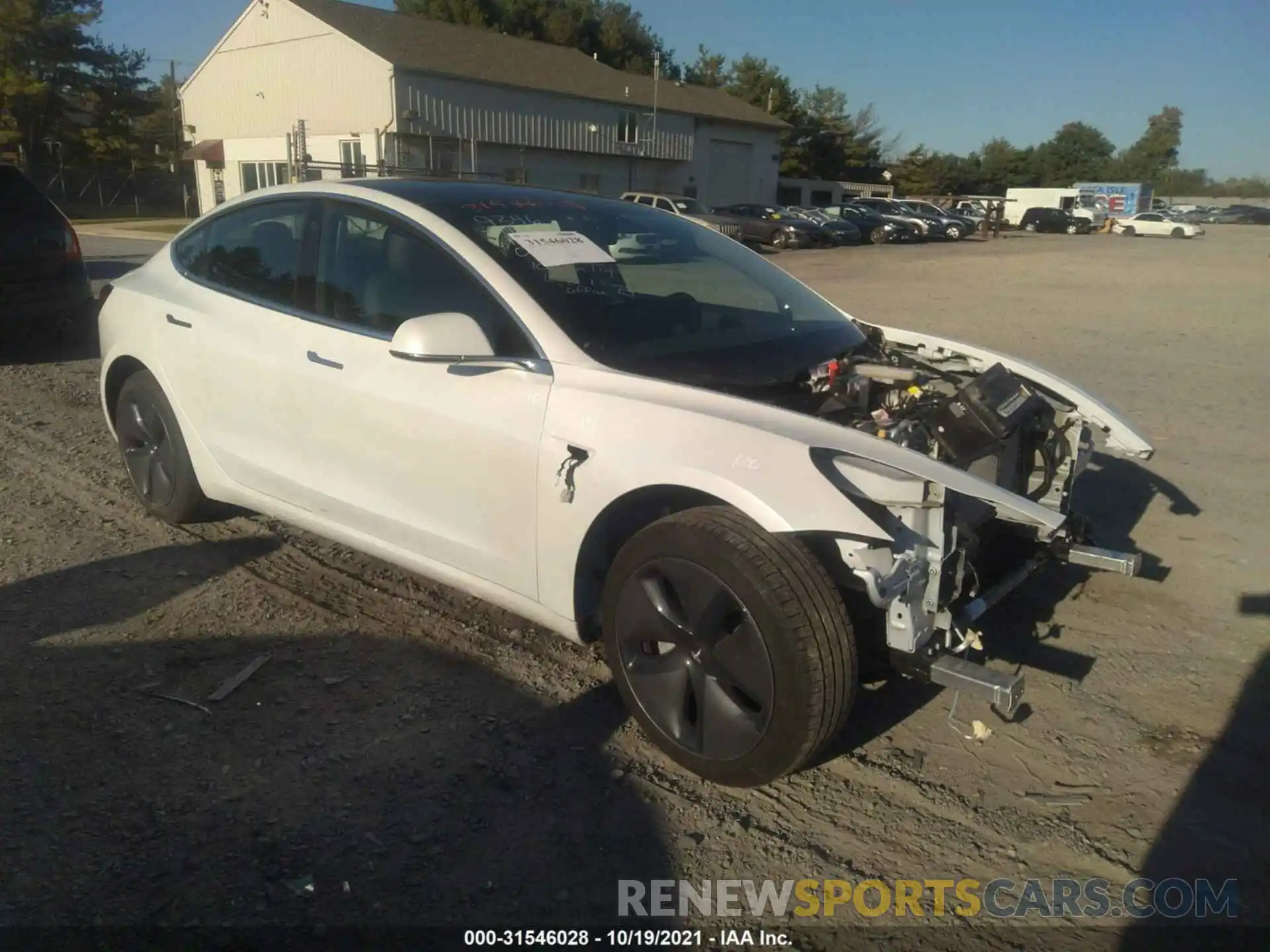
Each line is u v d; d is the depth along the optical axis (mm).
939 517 2818
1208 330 12617
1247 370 9727
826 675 2721
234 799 2943
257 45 35906
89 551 4688
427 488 3602
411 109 32656
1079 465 3926
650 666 3102
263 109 36531
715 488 2863
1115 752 3285
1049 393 4051
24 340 8883
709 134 44656
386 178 4312
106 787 2980
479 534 3494
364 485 3830
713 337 3654
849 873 2729
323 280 3996
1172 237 47625
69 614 4059
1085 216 50125
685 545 2877
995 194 96125
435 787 3023
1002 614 4273
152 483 4922
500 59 37531
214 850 2730
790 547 2775
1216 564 4859
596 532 3197
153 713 3377
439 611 4168
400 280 3730
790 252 31109
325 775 3066
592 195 4516
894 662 2955
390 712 3414
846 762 3213
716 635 2883
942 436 3268
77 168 50750
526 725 3354
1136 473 6305
